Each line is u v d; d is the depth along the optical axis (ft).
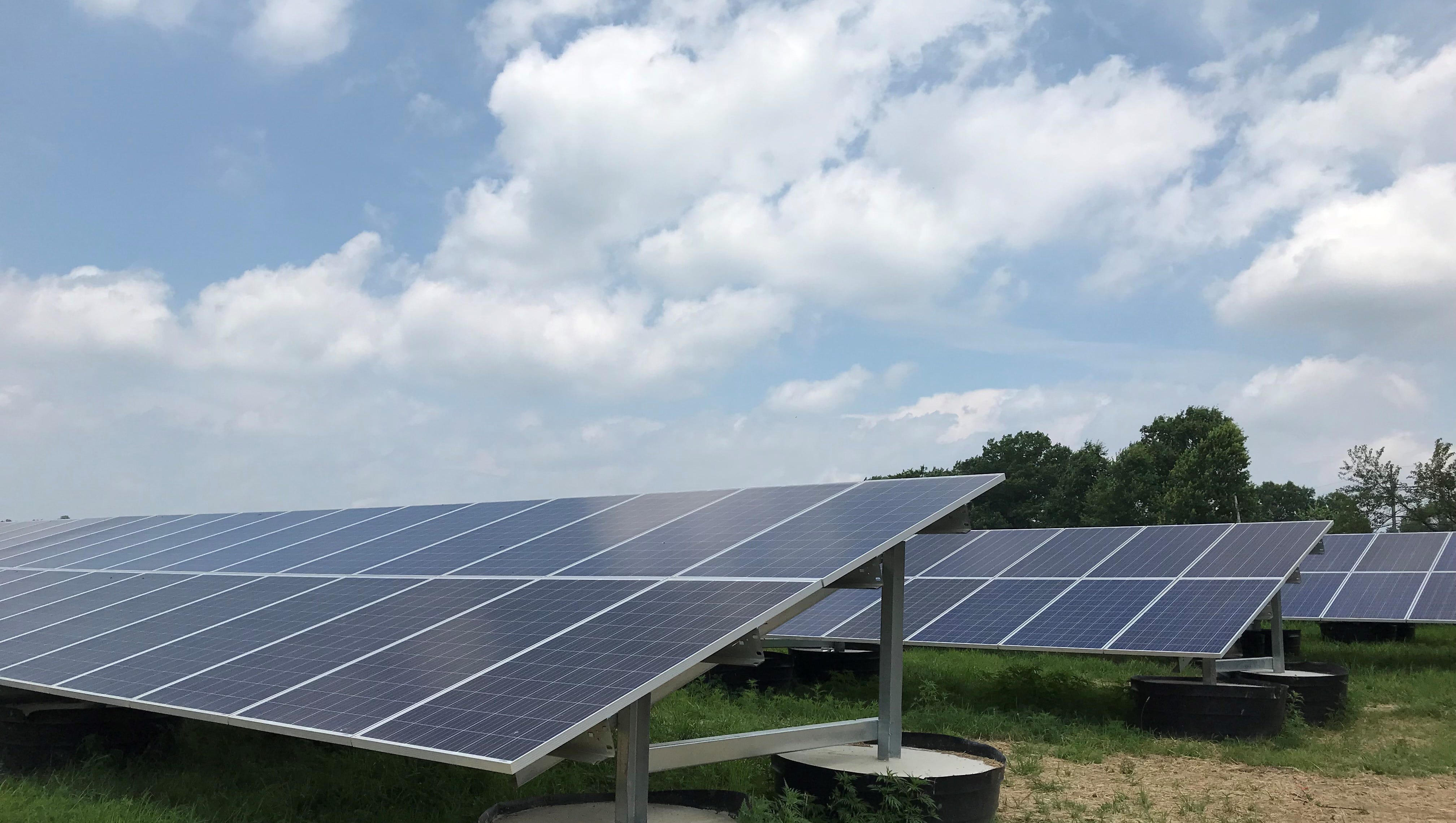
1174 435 244.83
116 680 33.60
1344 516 248.32
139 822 31.40
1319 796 40.98
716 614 27.37
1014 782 43.06
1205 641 53.88
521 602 32.99
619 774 27.14
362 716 25.66
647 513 43.65
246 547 57.21
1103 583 66.18
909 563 82.38
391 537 51.19
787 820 28.99
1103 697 61.31
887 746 35.50
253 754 43.29
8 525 96.43
